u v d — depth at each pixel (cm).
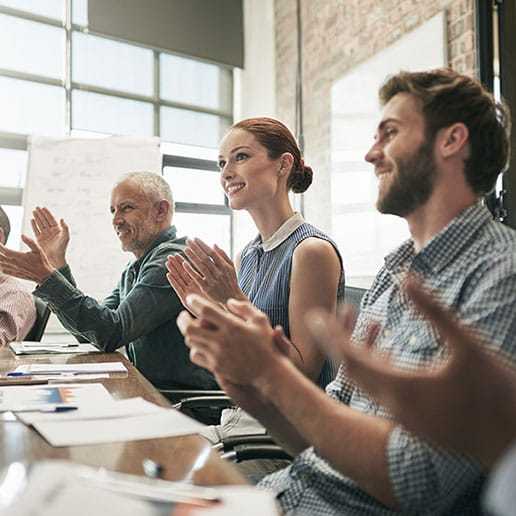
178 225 483
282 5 461
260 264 162
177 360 189
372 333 67
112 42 455
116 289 237
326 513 81
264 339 70
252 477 119
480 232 85
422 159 88
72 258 412
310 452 90
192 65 494
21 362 159
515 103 246
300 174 169
